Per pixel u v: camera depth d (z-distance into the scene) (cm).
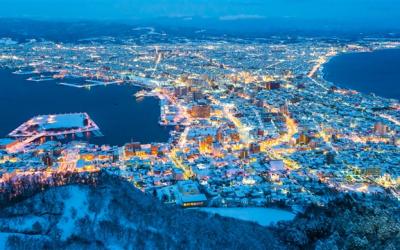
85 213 19812
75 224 19075
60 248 17538
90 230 18862
